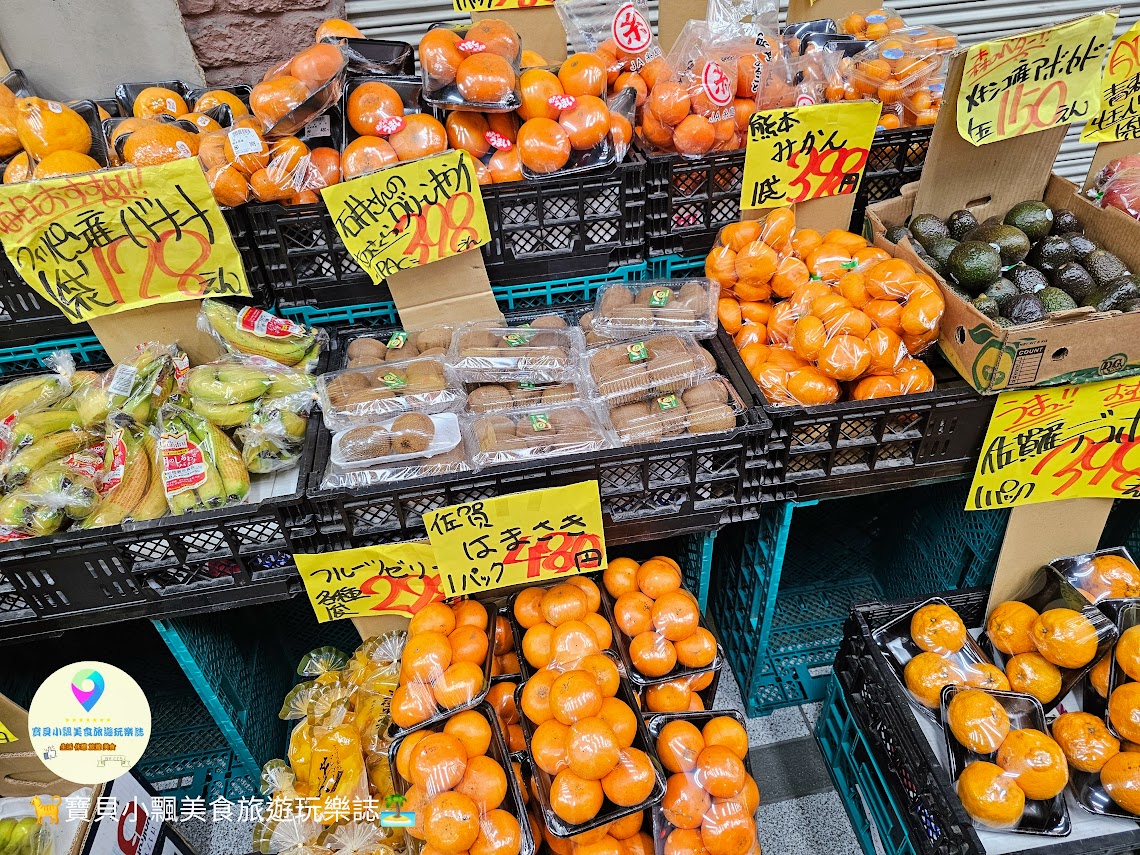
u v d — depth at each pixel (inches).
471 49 76.1
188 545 66.8
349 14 105.0
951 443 75.4
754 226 82.7
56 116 73.2
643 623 73.4
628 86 85.0
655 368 74.0
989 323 67.2
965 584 93.7
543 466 66.8
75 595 66.5
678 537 94.3
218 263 73.7
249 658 90.7
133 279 73.2
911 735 71.4
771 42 90.0
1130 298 73.0
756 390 73.3
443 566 69.8
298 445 74.3
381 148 73.9
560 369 77.4
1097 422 74.6
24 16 87.2
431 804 60.0
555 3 93.5
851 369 71.2
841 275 79.9
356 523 67.7
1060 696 78.7
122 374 72.7
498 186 76.3
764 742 94.7
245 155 70.2
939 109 80.1
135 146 71.4
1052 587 82.7
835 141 81.4
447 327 82.5
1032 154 87.4
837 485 76.7
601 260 84.3
